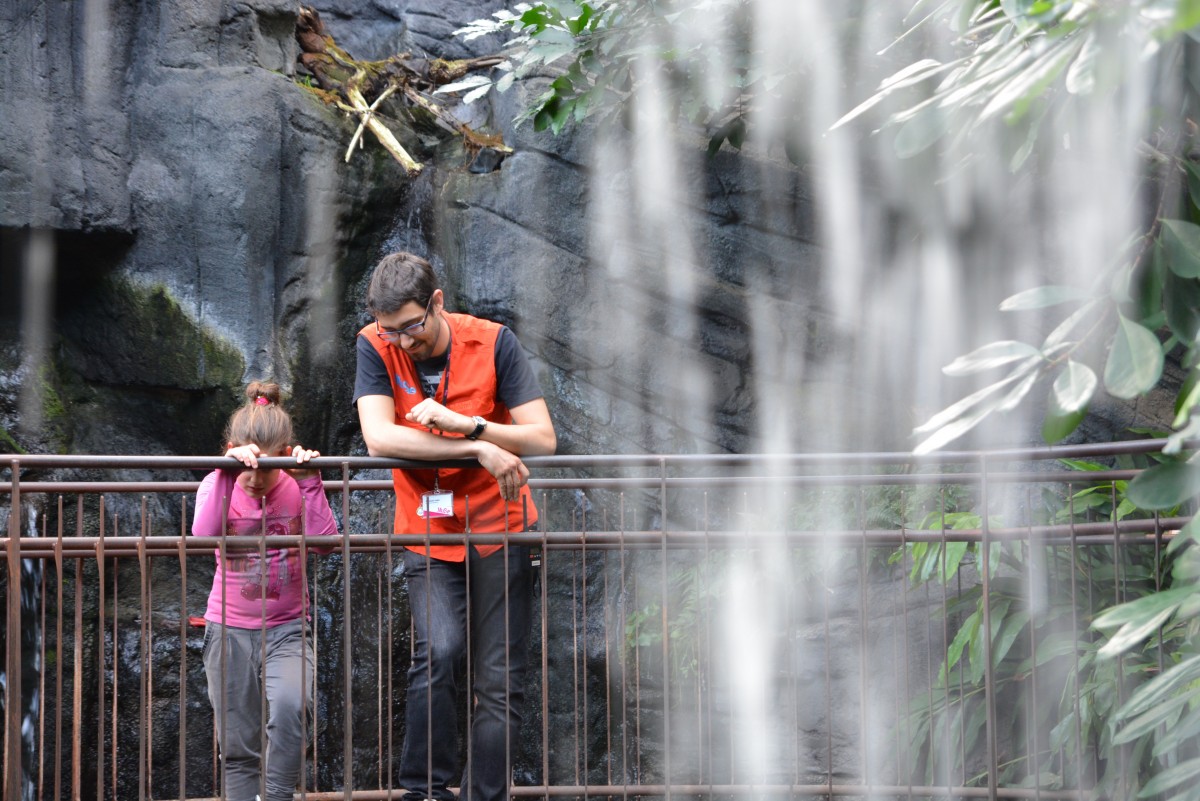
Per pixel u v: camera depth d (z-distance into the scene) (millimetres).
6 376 7934
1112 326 2752
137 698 7965
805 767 7309
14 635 4500
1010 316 7645
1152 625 2426
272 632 4820
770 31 6371
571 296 8453
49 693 7699
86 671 7809
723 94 6527
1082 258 7195
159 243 8047
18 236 7730
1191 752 4984
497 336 4719
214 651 4816
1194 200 3131
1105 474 4711
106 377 8266
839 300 8086
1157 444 4582
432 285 4527
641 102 6867
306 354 8336
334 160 8430
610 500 8383
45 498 7926
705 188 8297
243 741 4789
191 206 8016
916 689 7168
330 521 4977
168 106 8047
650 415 8453
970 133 2877
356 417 8656
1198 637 4625
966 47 3775
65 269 8109
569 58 8766
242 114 8023
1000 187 7164
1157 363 2332
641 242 8367
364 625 8414
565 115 6703
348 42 9992
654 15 6414
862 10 6066
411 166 8656
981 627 6039
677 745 7758
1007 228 7387
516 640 4707
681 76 6672
